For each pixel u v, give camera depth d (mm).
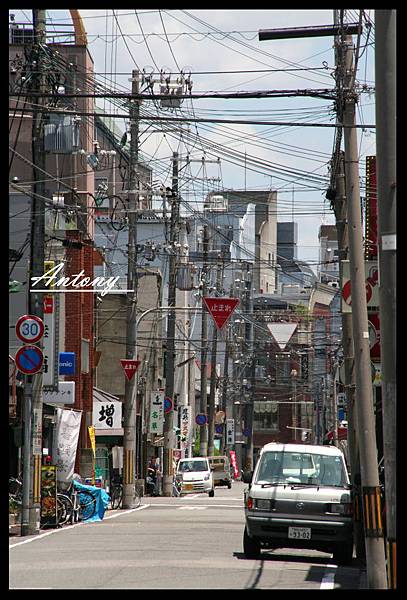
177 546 56844
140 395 151500
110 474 129625
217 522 78312
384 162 33000
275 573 46438
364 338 47594
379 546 44312
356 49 50125
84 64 127750
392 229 32625
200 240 187000
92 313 120438
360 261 48469
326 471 55094
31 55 69375
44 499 71000
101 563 47719
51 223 106875
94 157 106438
